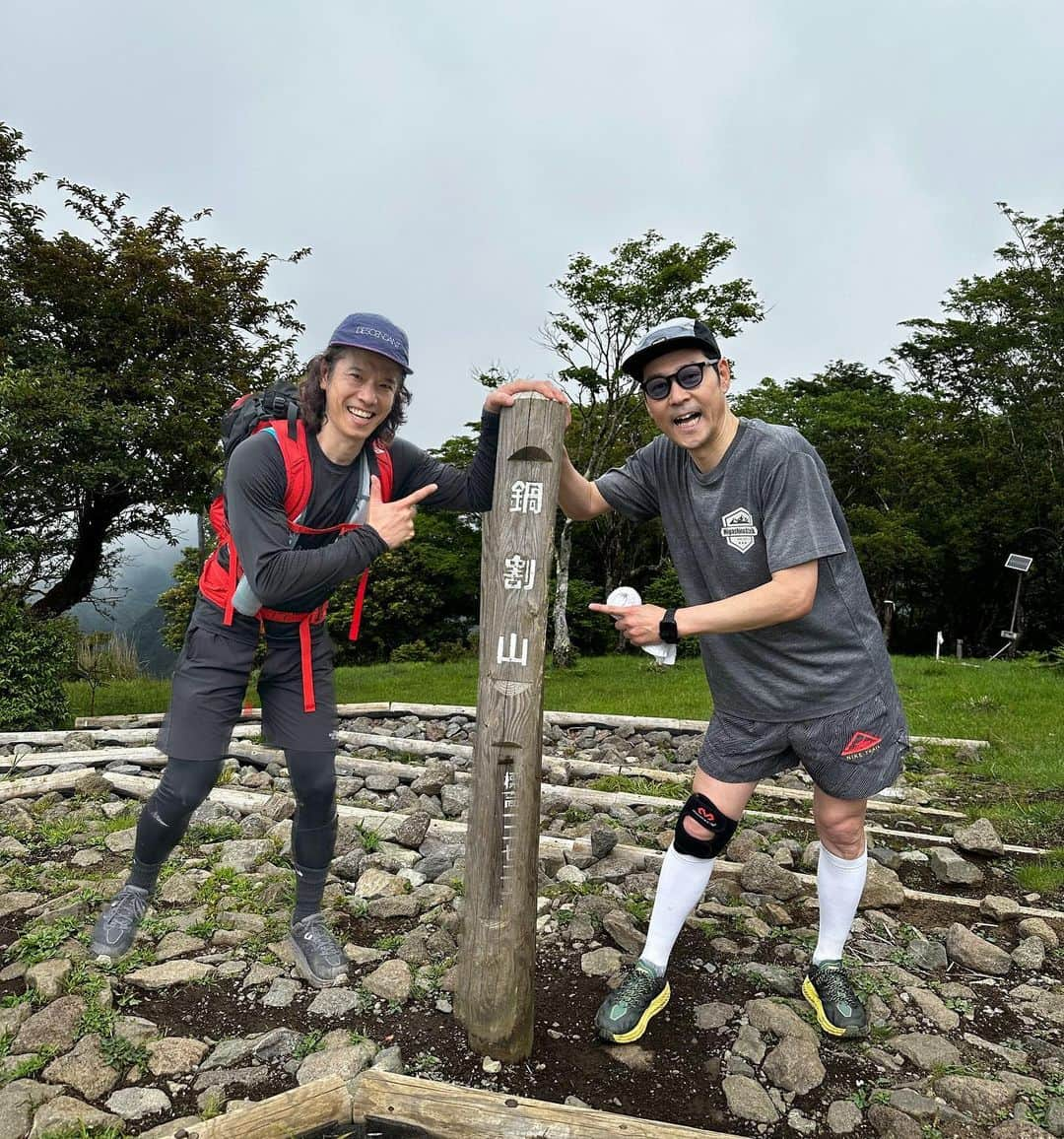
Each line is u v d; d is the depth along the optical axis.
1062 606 24.69
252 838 4.21
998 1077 2.45
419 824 4.23
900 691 9.57
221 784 5.17
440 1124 2.05
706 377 2.32
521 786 2.32
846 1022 2.58
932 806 5.33
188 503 11.73
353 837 4.22
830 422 23.66
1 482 9.84
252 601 2.48
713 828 2.54
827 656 2.40
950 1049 2.55
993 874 4.17
